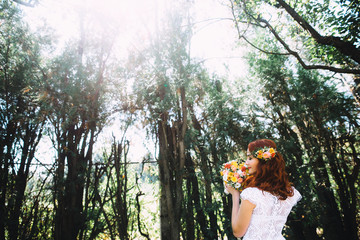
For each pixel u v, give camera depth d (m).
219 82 5.49
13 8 4.30
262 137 5.04
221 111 4.88
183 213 4.18
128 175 5.22
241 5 6.46
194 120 5.00
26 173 3.88
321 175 5.96
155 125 4.47
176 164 4.30
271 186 1.51
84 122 3.91
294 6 6.09
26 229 3.66
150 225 5.32
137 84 4.30
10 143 3.77
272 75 6.18
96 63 4.18
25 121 3.82
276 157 1.59
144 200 5.30
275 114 6.30
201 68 4.82
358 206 7.30
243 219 1.45
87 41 4.25
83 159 3.93
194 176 4.57
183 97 4.44
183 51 4.44
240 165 1.76
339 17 5.17
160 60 4.34
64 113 3.64
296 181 5.16
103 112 4.09
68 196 3.76
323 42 5.31
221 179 4.56
